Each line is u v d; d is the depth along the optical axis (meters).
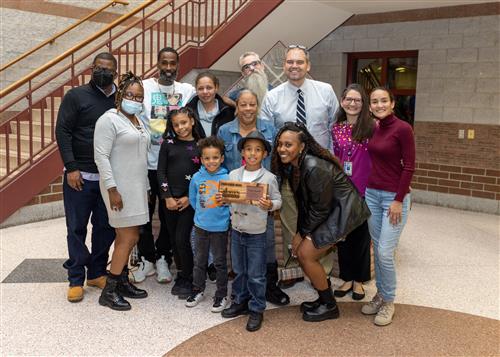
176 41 8.95
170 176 3.59
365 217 3.11
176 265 3.92
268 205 3.06
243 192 3.08
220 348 2.93
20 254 4.59
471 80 6.93
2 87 7.14
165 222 3.92
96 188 3.57
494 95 6.76
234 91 4.04
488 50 6.74
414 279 4.18
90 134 3.48
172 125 3.56
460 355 2.88
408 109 7.81
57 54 7.75
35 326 3.16
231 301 3.60
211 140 3.28
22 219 5.59
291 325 3.25
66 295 3.67
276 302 3.59
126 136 3.24
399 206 3.12
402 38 7.50
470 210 7.11
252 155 3.14
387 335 3.13
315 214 3.05
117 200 3.24
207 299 3.66
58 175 5.84
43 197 5.76
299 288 3.97
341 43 8.12
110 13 8.42
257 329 3.16
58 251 4.70
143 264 4.01
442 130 7.27
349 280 3.69
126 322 3.25
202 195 3.35
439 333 3.17
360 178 3.63
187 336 3.07
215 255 3.39
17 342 2.95
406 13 7.41
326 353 2.88
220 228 3.34
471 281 4.16
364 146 3.60
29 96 5.59
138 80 3.29
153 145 3.90
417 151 7.55
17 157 5.97
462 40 6.95
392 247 3.21
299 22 7.26
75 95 3.42
